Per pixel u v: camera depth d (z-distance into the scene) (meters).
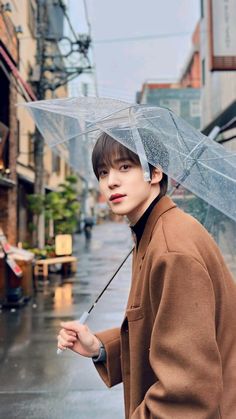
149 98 37.50
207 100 18.55
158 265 1.18
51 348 5.35
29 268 8.55
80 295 8.93
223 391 1.23
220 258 1.35
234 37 9.10
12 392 4.02
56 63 16.91
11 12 10.64
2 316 7.14
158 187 1.42
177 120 1.63
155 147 1.39
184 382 1.05
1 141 10.05
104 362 1.66
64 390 4.06
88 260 16.19
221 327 1.27
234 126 7.79
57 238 12.07
